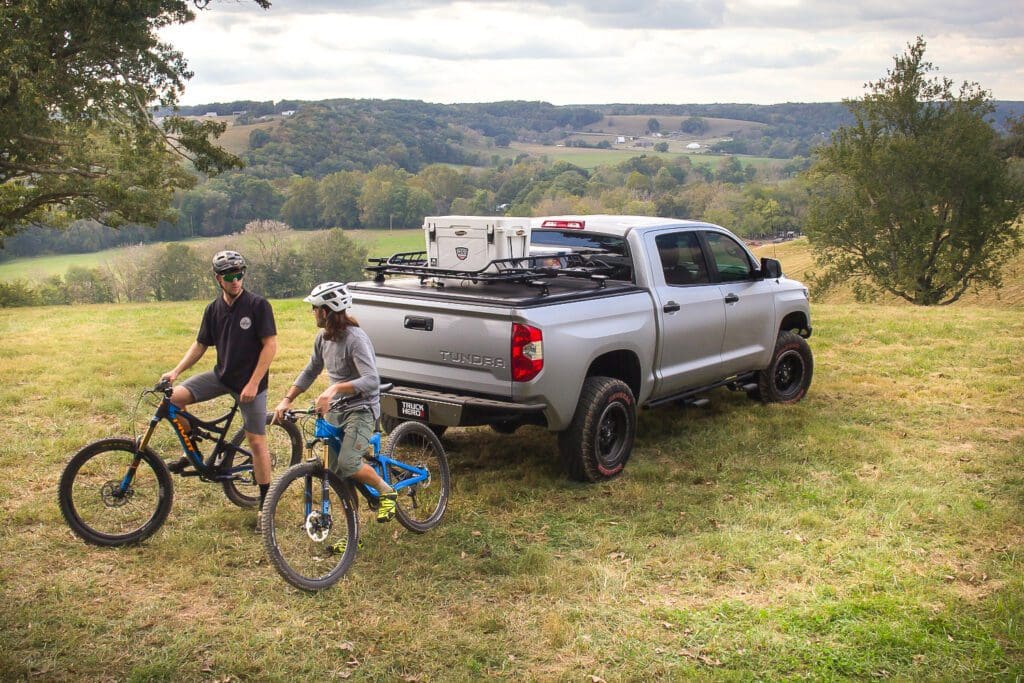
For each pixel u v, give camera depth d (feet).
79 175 102.06
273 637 13.96
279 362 36.17
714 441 25.39
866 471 22.88
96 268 271.49
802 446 24.79
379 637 14.07
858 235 138.41
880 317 51.85
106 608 14.71
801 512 19.72
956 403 29.96
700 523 19.19
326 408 15.75
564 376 20.22
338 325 16.25
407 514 18.63
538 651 13.74
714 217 373.20
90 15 84.07
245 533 17.98
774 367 29.22
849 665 13.28
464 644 13.89
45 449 23.17
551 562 16.96
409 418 21.08
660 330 23.45
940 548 17.80
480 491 20.88
